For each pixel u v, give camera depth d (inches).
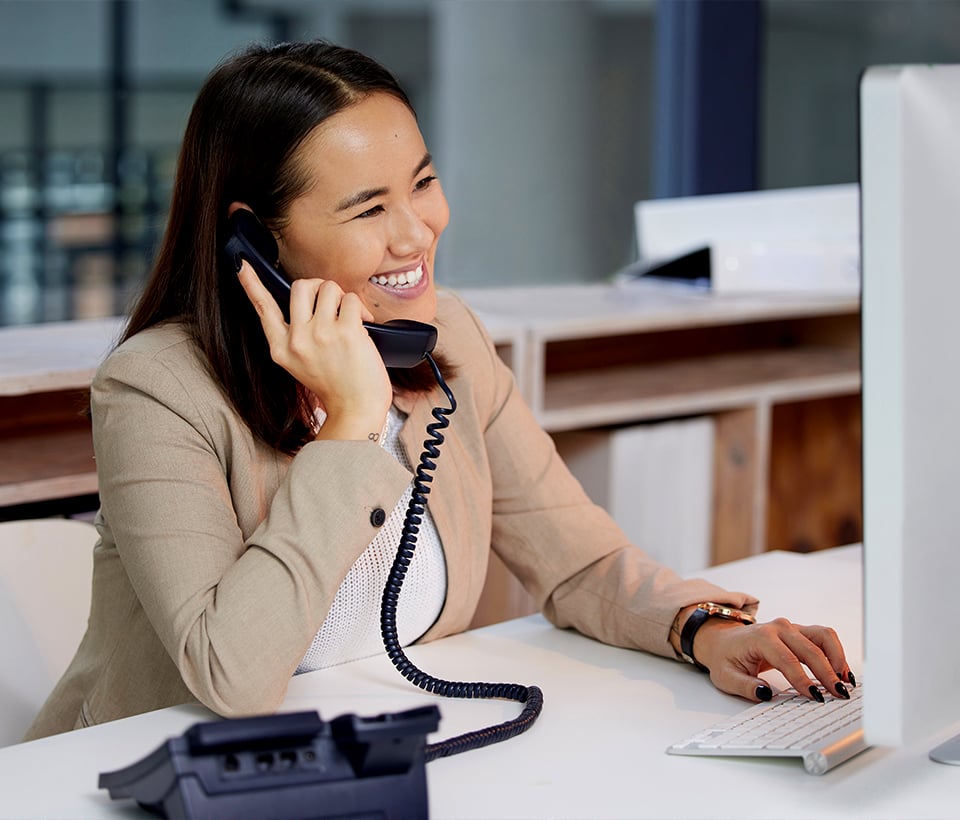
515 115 133.7
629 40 138.6
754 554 108.8
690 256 115.6
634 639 53.6
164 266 54.4
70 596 63.1
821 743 41.6
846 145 151.0
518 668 51.6
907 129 34.2
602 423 107.3
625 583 55.4
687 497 108.4
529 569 58.7
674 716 46.3
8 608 60.8
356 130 51.1
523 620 58.9
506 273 135.2
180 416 49.9
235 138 52.1
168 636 46.3
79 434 84.8
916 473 35.7
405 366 51.8
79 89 119.6
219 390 51.2
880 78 34.3
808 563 66.7
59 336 88.1
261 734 35.6
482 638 55.9
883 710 36.4
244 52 53.8
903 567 35.5
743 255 113.0
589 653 53.7
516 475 59.6
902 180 34.2
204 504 48.6
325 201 51.4
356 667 52.0
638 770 41.4
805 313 109.2
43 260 121.1
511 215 134.6
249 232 51.4
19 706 60.3
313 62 52.0
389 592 50.6
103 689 52.7
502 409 60.7
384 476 46.6
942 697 37.9
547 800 39.1
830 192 110.8
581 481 105.3
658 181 142.6
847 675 48.3
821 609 58.7
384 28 128.2
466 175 132.3
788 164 148.9
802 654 48.3
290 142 51.1
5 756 42.6
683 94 142.2
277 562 45.6
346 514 46.1
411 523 51.4
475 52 131.2
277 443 51.7
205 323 51.9
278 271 51.1
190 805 34.5
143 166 124.0
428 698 48.2
